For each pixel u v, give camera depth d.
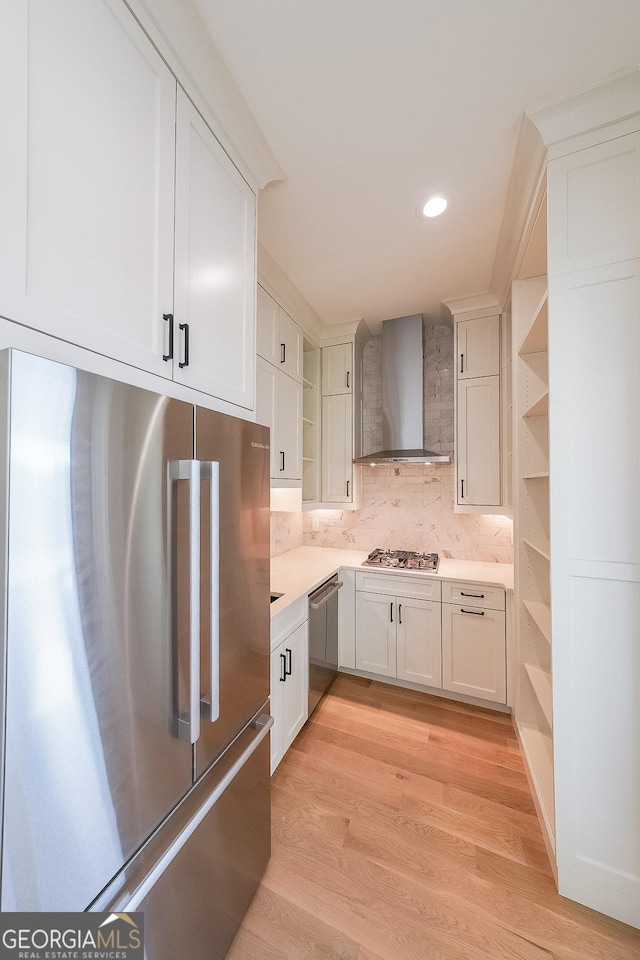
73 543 0.60
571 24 0.95
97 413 0.64
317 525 3.29
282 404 2.25
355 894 1.22
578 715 1.20
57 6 0.66
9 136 0.58
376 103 1.16
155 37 0.88
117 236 0.79
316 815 1.52
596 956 1.06
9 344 0.58
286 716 1.78
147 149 0.87
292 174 1.44
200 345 1.07
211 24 0.94
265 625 1.26
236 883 1.09
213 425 0.97
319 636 2.25
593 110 1.15
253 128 1.23
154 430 0.76
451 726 2.11
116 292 0.79
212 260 1.12
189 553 0.85
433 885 1.25
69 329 0.68
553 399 1.23
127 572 0.70
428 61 1.04
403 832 1.45
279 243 1.88
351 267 2.10
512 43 1.00
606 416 1.17
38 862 0.55
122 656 0.69
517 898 1.21
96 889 0.64
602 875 1.16
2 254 0.57
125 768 0.70
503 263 2.00
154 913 0.78
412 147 1.32
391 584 2.52
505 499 2.37
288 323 2.36
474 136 1.28
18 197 0.60
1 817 0.51
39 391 0.55
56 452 0.57
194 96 1.02
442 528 2.90
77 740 0.61
